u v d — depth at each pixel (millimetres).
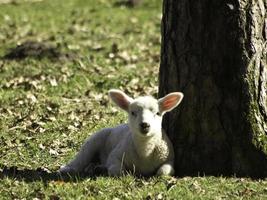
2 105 22359
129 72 26938
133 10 44688
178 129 14930
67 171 15320
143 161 14820
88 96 23625
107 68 27734
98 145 15945
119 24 39312
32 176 15195
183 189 13805
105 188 14008
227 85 14297
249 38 14203
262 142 14258
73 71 26984
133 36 35406
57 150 17375
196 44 14430
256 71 14281
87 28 37438
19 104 22328
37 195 13805
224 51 14234
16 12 43094
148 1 47625
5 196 13953
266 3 14422
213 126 14508
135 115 14508
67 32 36188
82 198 13531
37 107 21875
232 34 14164
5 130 19406
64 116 20766
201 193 13648
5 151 17375
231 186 13922
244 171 14398
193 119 14688
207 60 14359
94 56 29781
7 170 15773
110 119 20125
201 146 14688
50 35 35375
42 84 24969
